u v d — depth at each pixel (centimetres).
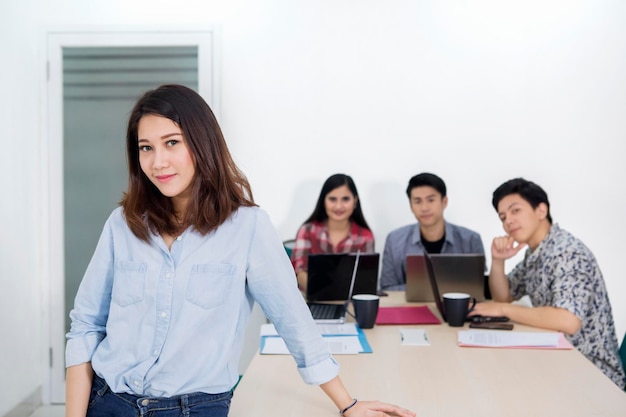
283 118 407
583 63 394
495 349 214
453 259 284
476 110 401
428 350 214
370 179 408
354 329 242
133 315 145
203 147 143
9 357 356
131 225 147
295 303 151
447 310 246
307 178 409
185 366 143
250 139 409
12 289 361
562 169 398
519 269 300
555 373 188
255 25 403
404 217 408
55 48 394
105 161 398
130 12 400
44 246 398
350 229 378
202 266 145
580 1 392
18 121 369
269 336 228
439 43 401
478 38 399
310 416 157
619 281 397
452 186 405
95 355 149
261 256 149
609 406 161
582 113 395
